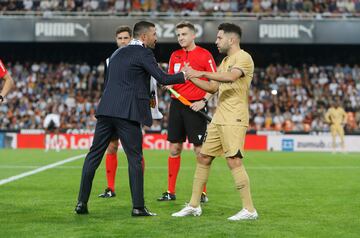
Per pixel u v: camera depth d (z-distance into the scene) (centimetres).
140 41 2212
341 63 10888
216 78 2103
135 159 2173
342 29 9331
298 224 2059
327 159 6212
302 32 9325
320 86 10350
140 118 2155
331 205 2572
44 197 2748
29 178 3703
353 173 4347
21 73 10431
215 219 2148
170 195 2758
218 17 9331
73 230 1902
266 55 10906
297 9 10288
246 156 6738
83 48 10875
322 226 2025
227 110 2167
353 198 2823
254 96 9981
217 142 2209
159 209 2422
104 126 2191
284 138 8788
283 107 9819
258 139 8819
